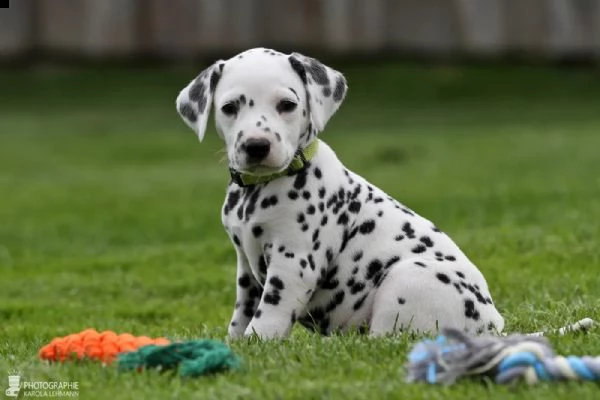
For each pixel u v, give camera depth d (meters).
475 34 31.64
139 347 7.75
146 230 18.16
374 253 8.54
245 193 8.48
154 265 15.18
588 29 31.92
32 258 16.39
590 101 30.97
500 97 31.14
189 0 30.97
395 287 8.33
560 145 24.81
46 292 13.93
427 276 8.34
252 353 7.79
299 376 7.19
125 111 30.06
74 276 14.70
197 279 14.05
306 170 8.44
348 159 24.17
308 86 8.45
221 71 8.54
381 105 30.47
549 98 31.19
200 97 8.59
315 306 8.65
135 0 30.92
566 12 31.83
